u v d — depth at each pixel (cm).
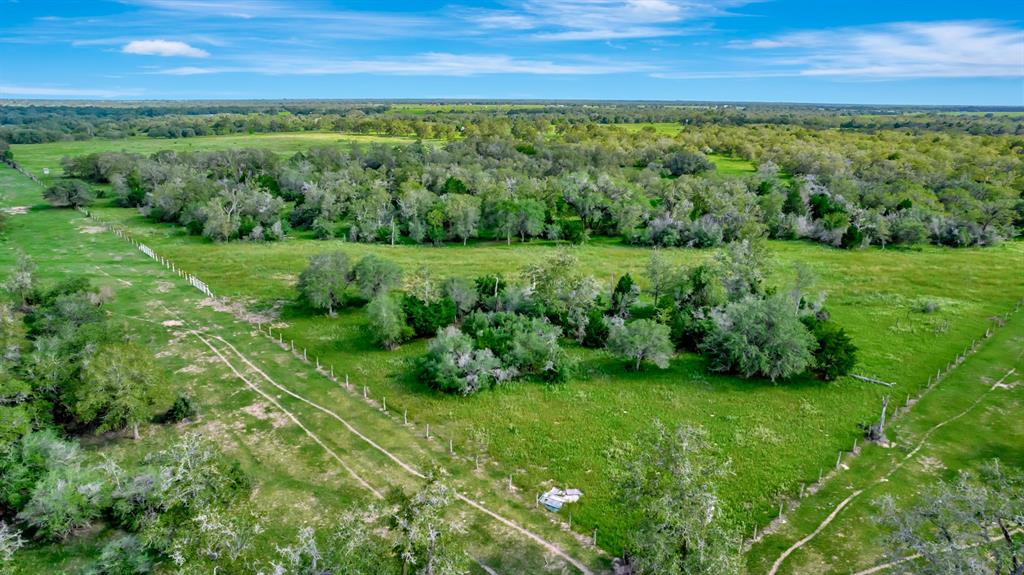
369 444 4250
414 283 7369
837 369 5166
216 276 7931
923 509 2666
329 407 4766
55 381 4300
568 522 3478
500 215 10038
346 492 3716
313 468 3956
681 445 2831
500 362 5228
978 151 15412
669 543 2714
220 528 2678
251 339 6022
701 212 10869
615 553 3231
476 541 3291
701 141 18625
